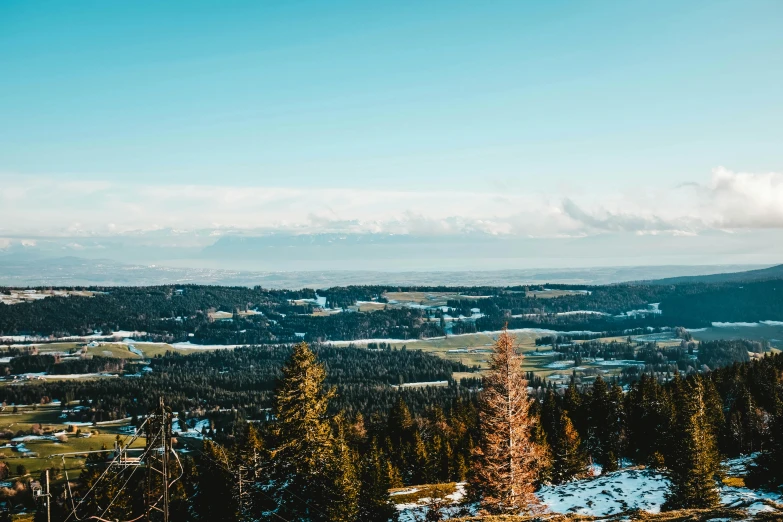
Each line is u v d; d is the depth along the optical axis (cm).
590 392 10962
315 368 4278
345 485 4266
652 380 9644
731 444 8331
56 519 4959
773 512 2755
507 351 3997
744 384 10581
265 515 4094
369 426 12594
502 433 3931
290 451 4106
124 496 5206
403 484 8638
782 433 4797
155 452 2480
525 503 3897
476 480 4059
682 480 4391
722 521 2711
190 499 5269
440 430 10606
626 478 6066
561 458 7288
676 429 4847
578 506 5141
